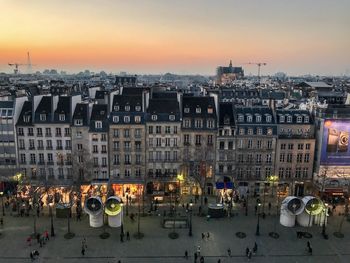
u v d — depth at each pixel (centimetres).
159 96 12569
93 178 10194
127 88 13075
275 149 10225
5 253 7044
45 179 9581
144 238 7725
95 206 8031
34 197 8944
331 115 10088
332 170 10156
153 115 10044
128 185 10075
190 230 7900
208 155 10219
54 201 9394
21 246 7319
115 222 8200
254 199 10075
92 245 7406
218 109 10312
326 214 8219
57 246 7350
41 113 9969
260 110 10594
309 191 10475
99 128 9981
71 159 10100
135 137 10050
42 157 10112
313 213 8225
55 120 9956
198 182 9844
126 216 8831
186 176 10256
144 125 9981
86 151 10081
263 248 7394
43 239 7506
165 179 10231
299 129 10356
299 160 10344
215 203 9231
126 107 10131
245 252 7212
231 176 10294
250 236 7894
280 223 8550
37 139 9994
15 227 8138
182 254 7119
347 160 10150
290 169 10388
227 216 8906
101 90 14612
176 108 10288
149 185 10319
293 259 7000
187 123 10112
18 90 14738
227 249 7325
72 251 7162
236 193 10219
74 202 9312
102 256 7006
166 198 9912
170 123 10019
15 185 10019
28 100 10688
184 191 10306
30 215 8775
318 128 10181
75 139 10012
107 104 10388
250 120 10238
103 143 10056
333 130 9944
